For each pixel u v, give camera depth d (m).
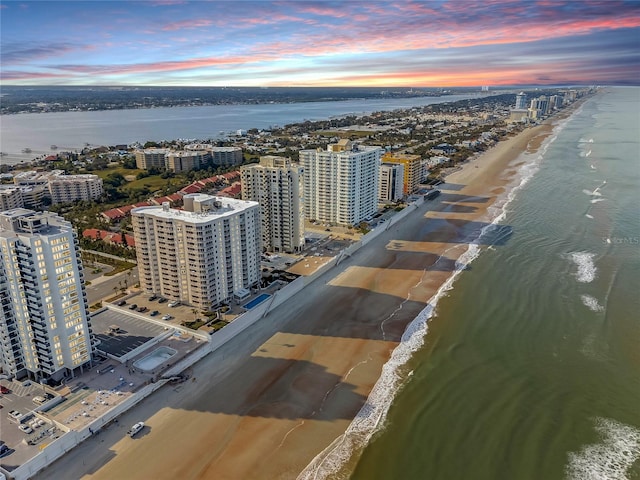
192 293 150.50
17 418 103.31
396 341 138.25
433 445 98.81
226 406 111.69
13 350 116.56
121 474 92.44
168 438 101.75
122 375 119.19
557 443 98.69
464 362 126.94
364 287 174.00
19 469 89.19
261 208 198.88
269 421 106.62
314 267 186.38
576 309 152.50
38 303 110.44
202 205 151.12
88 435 101.50
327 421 106.50
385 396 114.31
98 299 161.25
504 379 119.56
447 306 157.62
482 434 101.62
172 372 122.06
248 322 147.00
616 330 139.88
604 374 120.56
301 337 141.12
